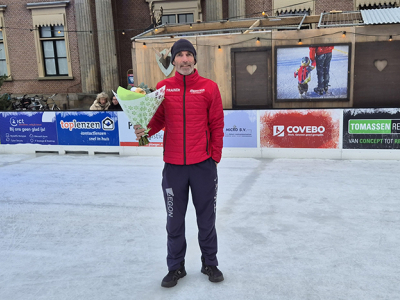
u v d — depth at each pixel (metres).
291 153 6.43
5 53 15.02
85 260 2.88
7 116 7.72
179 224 2.46
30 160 7.01
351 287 2.37
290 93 7.79
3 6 14.64
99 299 2.33
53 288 2.48
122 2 14.59
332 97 7.57
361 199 4.13
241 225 3.49
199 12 13.95
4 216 3.97
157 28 9.34
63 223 3.72
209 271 2.51
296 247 2.98
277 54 7.68
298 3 12.22
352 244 3.01
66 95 14.20
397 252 2.85
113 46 13.50
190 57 2.32
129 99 2.26
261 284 2.44
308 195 4.33
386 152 6.04
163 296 2.34
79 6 13.52
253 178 5.17
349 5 12.15
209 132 2.47
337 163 5.92
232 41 7.89
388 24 7.00
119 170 5.98
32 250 3.10
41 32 14.68
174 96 2.36
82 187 5.03
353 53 7.27
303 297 2.27
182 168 2.39
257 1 12.72
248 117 6.52
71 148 7.51
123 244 3.16
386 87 7.29
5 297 2.38
